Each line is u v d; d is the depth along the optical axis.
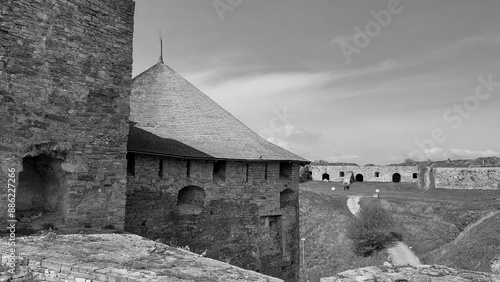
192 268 5.77
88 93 9.03
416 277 6.67
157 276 5.25
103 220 9.14
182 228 13.00
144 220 11.95
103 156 9.24
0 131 7.64
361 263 27.20
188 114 15.43
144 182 12.02
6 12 7.76
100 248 6.85
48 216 8.84
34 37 8.15
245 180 14.88
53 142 8.39
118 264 5.79
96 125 9.15
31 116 8.07
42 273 5.84
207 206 13.70
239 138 15.68
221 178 14.36
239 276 5.46
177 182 12.94
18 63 7.90
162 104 15.32
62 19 8.61
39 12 8.23
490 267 22.02
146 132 13.23
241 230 14.66
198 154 13.27
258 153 15.20
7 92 7.73
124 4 9.87
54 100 8.42
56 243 7.11
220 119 16.25
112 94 9.51
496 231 26.03
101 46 9.32
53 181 9.18
